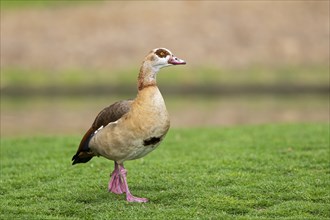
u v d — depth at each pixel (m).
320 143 13.68
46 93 28.34
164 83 28.62
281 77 29.14
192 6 35.06
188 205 9.26
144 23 33.72
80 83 29.30
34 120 21.77
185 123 20.56
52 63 31.14
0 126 20.64
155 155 12.98
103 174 11.27
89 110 23.72
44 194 9.97
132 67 30.55
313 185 10.15
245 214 8.90
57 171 11.50
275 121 20.64
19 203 9.52
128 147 9.07
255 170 11.29
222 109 23.28
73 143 14.53
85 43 32.50
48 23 34.34
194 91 28.02
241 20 33.62
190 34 32.66
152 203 9.36
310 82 28.61
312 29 33.00
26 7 36.38
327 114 21.86
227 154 12.81
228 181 10.45
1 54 31.81
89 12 35.19
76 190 10.12
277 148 13.28
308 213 8.87
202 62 30.58
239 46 31.81
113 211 8.98
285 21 33.56
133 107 9.05
